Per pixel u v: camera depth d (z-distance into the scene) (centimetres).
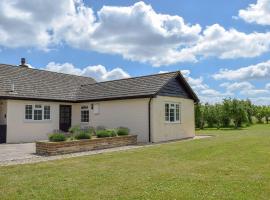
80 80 2842
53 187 758
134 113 2055
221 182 790
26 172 944
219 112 3944
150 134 1970
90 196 680
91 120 2312
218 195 673
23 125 2072
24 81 2256
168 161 1135
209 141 1853
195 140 1969
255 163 1062
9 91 2030
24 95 2072
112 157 1245
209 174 893
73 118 2442
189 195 676
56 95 2320
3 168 1010
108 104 2202
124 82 2311
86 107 2361
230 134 2505
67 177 868
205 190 715
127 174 902
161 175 884
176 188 736
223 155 1262
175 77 2189
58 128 2320
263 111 5266
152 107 1981
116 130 1822
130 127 2070
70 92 2498
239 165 1029
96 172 934
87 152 1465
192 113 2439
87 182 806
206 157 1219
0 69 2236
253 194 680
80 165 1063
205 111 3919
